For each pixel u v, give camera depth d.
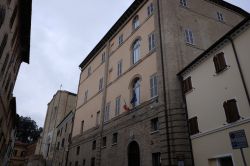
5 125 26.86
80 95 39.06
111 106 26.86
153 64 21.33
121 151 22.11
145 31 24.42
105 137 26.23
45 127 65.25
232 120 13.05
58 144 47.62
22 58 28.95
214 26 24.78
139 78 23.30
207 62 15.79
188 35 21.69
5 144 31.33
